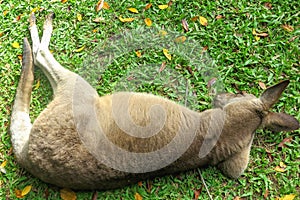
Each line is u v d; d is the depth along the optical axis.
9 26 3.08
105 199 2.79
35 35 3.01
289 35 3.01
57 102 2.71
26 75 2.86
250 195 2.79
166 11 3.08
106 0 3.10
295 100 2.89
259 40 3.01
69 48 3.03
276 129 2.78
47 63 2.88
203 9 3.07
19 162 2.75
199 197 2.79
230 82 2.94
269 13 3.05
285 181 2.80
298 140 2.85
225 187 2.80
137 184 2.81
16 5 3.11
